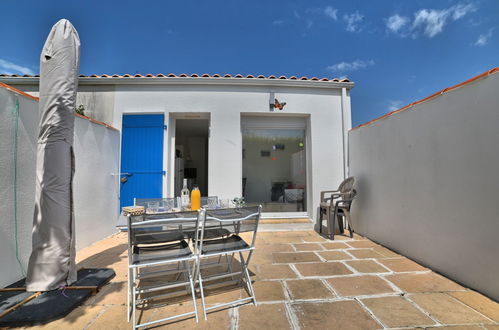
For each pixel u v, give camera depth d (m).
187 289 2.21
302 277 2.48
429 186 2.74
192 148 9.94
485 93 2.10
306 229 4.70
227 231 2.29
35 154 2.58
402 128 3.22
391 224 3.43
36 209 2.11
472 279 2.20
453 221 2.41
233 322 1.72
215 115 4.68
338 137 4.89
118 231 4.47
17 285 2.22
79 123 3.41
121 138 4.60
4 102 2.22
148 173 4.58
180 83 4.64
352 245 3.66
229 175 4.63
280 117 5.07
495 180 2.01
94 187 3.77
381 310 1.85
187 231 2.16
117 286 2.28
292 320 1.73
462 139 2.32
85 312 1.84
